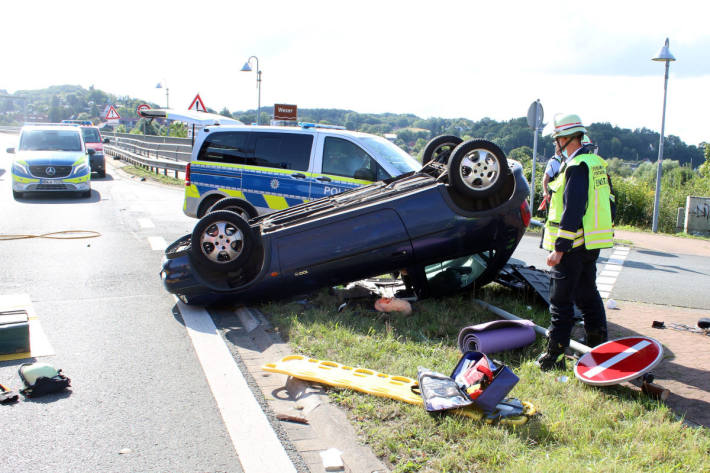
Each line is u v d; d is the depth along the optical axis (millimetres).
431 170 7289
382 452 3619
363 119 73125
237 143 10172
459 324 6199
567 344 5008
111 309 6754
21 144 18391
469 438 3748
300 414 4285
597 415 4074
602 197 4949
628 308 7500
